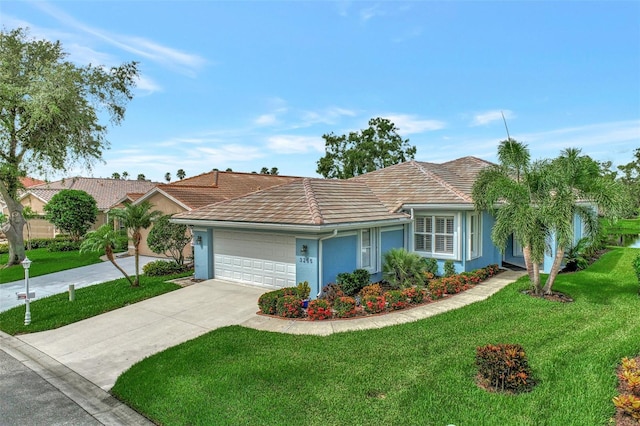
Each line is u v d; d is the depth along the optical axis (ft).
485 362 20.75
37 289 50.49
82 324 34.88
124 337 31.07
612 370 21.80
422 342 26.66
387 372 22.09
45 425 18.92
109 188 135.85
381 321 31.96
